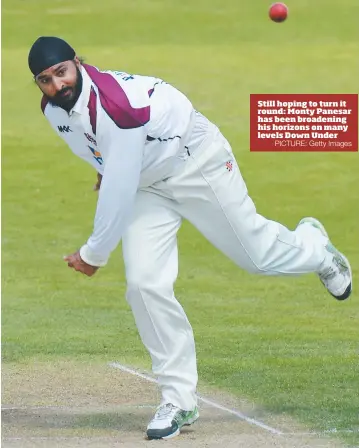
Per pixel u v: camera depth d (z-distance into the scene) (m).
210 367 24.08
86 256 18.66
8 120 58.03
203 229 19.73
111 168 17.86
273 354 25.47
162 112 18.17
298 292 33.00
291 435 18.80
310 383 22.70
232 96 59.59
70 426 19.53
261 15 74.25
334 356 25.23
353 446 18.11
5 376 23.39
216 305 31.39
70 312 30.62
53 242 40.50
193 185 19.00
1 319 29.62
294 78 62.09
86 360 24.95
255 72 63.34
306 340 27.06
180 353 18.92
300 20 73.12
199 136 18.95
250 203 19.78
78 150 18.88
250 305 31.39
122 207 18.05
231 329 28.38
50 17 73.62
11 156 52.62
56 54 17.44
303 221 21.97
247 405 20.98
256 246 19.94
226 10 75.56
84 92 17.69
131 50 67.81
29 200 46.41
